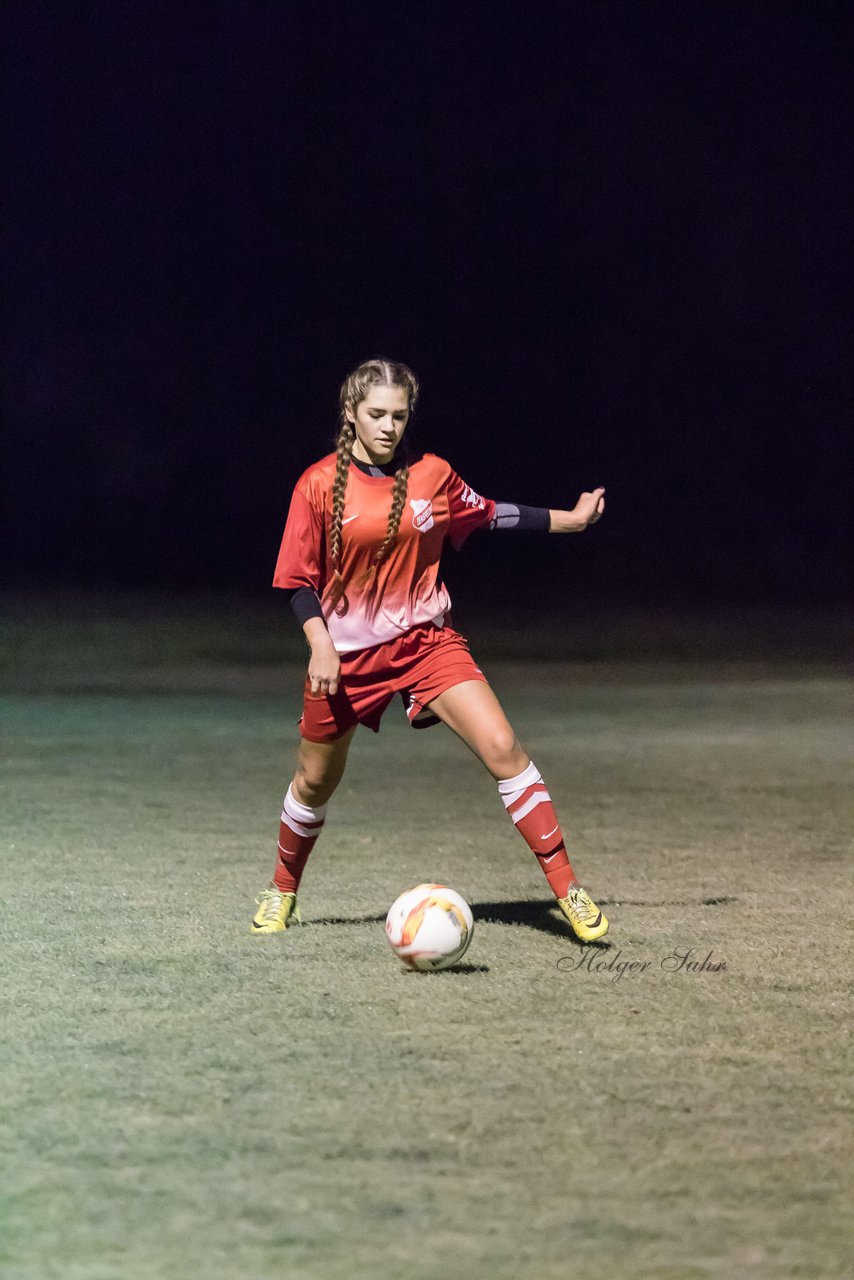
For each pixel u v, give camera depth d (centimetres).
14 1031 1512
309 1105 1302
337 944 1877
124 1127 1252
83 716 4531
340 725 1872
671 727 4319
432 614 1883
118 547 11488
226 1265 1011
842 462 11206
